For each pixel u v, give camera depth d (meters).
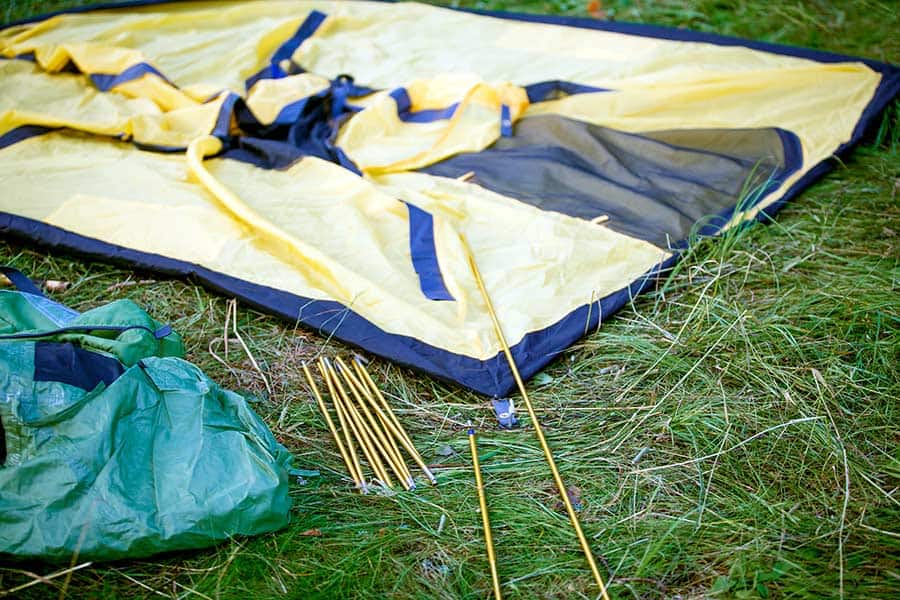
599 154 3.10
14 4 4.47
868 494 1.90
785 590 1.71
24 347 1.79
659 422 2.11
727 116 3.28
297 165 3.04
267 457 1.82
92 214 2.81
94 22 3.98
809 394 2.18
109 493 1.70
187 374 1.91
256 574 1.77
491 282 2.53
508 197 2.92
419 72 3.72
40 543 1.66
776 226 2.80
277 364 2.36
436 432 2.14
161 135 3.17
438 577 1.78
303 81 3.42
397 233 2.71
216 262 2.61
